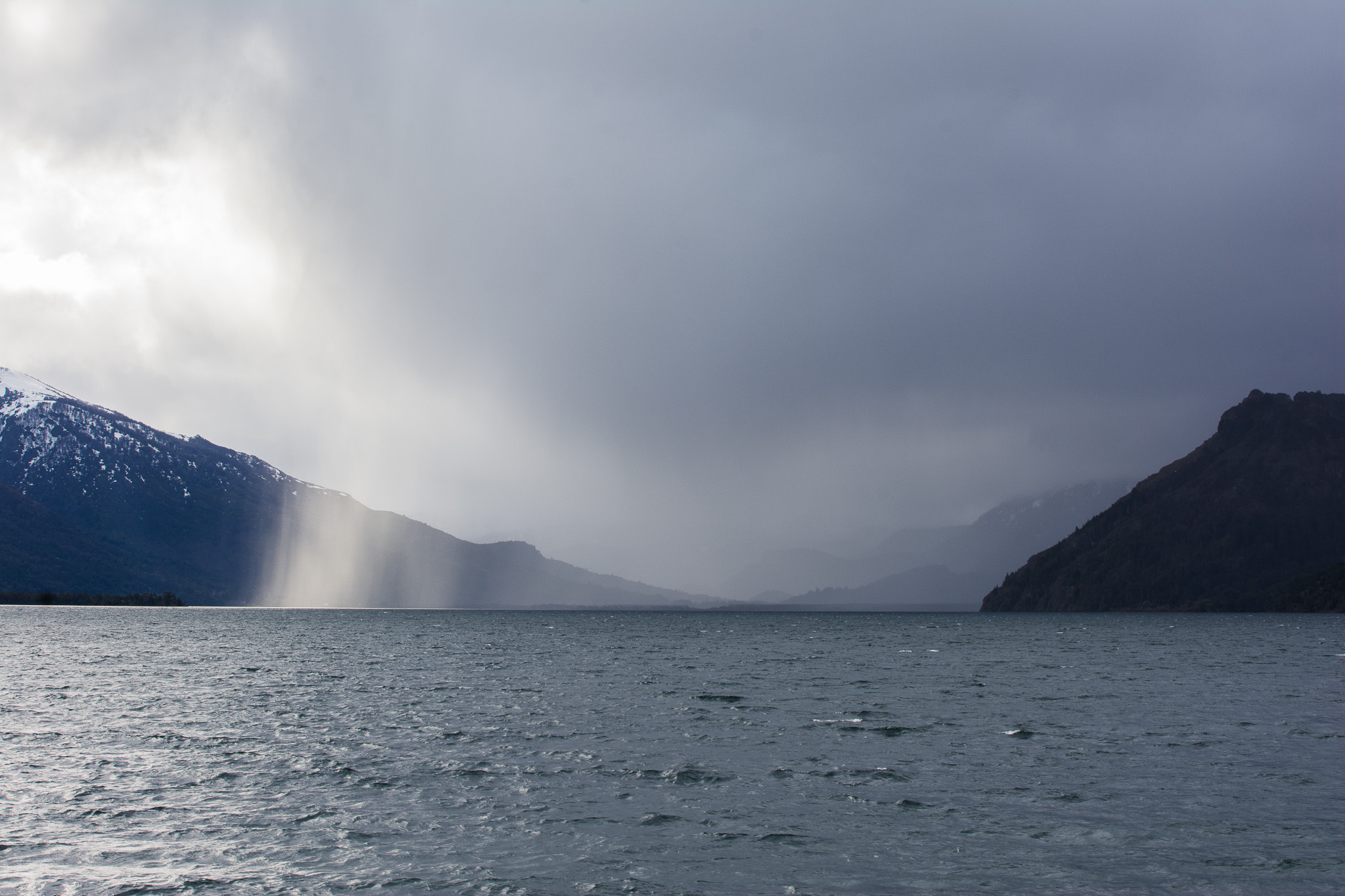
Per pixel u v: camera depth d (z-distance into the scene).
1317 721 49.12
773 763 37.31
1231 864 24.59
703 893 22.50
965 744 41.84
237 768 35.88
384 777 34.53
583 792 32.31
